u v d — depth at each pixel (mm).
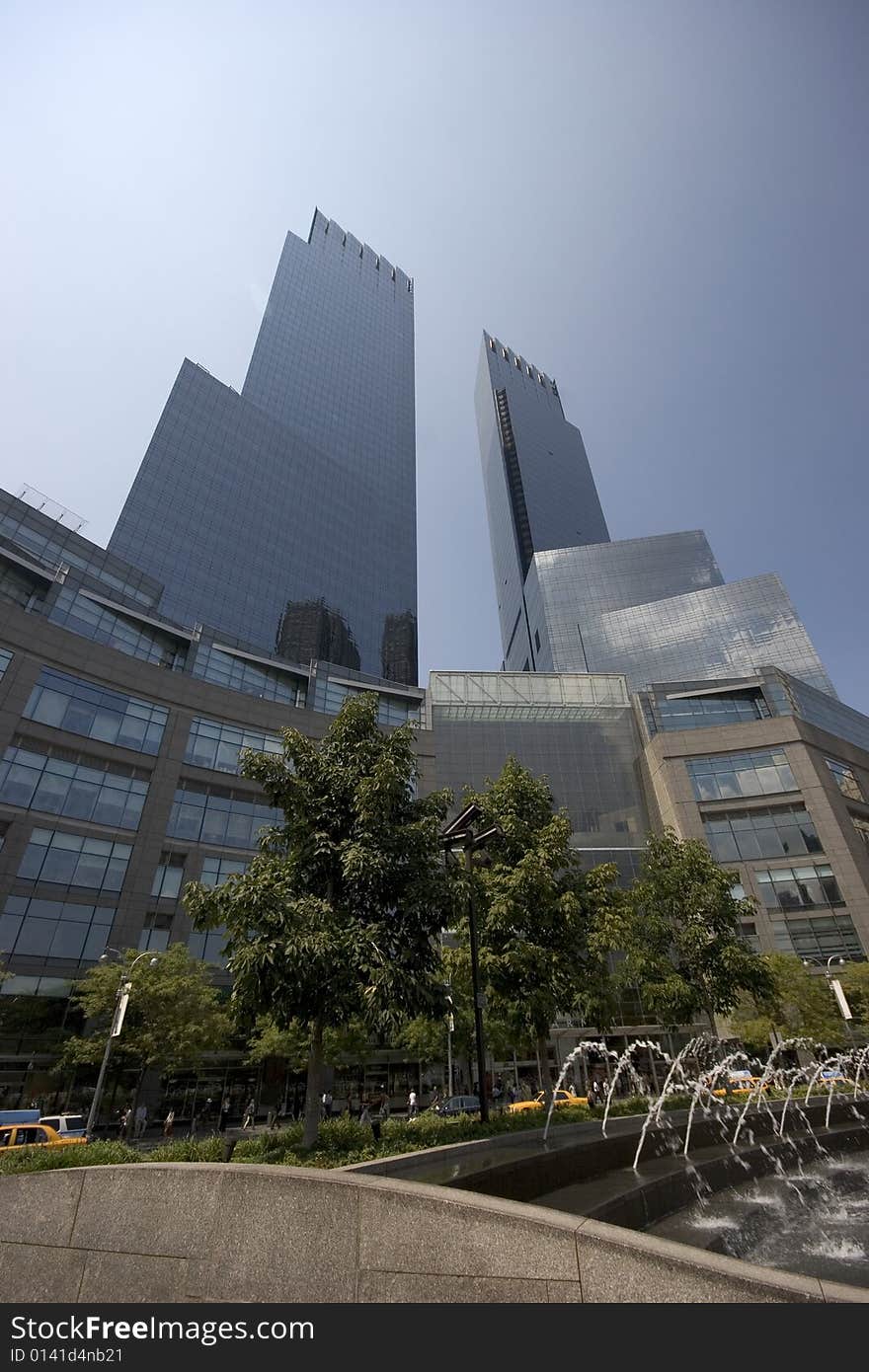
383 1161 7312
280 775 12867
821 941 45719
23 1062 30391
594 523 164875
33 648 38562
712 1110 13711
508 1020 16109
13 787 35188
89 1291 5102
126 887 37094
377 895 12023
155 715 42969
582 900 17766
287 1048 29484
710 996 20750
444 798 13984
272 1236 4676
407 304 156000
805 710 64250
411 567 113438
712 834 51344
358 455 118062
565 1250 3732
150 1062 26516
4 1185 5793
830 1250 6691
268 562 88938
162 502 80000
